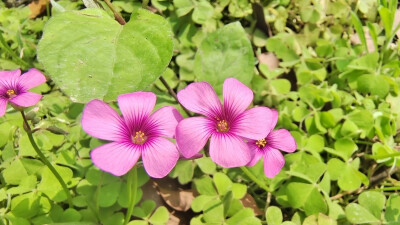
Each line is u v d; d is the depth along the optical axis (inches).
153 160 2.9
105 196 4.1
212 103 3.2
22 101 3.3
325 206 4.1
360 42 6.1
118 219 4.0
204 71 4.9
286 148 3.6
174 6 5.8
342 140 4.8
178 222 4.3
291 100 5.4
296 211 4.5
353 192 4.7
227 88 3.3
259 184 4.3
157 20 3.4
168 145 2.9
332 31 6.2
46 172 4.1
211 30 5.7
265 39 5.9
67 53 3.1
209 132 3.1
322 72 5.5
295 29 6.3
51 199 4.0
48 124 3.5
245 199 4.5
